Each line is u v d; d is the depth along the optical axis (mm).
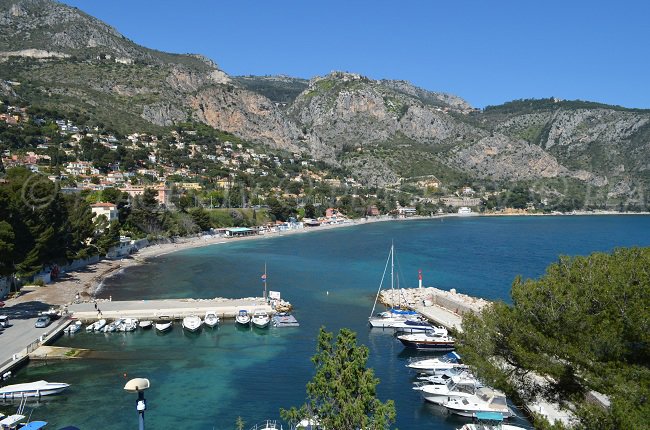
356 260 167750
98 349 73125
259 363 68188
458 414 53594
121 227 185000
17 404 54469
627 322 26781
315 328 85938
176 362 68250
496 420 51281
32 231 102250
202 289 117062
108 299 104000
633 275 29391
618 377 25938
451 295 107688
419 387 59875
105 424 50219
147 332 82500
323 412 30562
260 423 51062
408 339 74625
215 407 54656
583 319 28844
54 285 111375
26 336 74688
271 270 145625
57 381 60781
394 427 51375
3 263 85500
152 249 180375
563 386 31609
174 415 52594
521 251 195875
